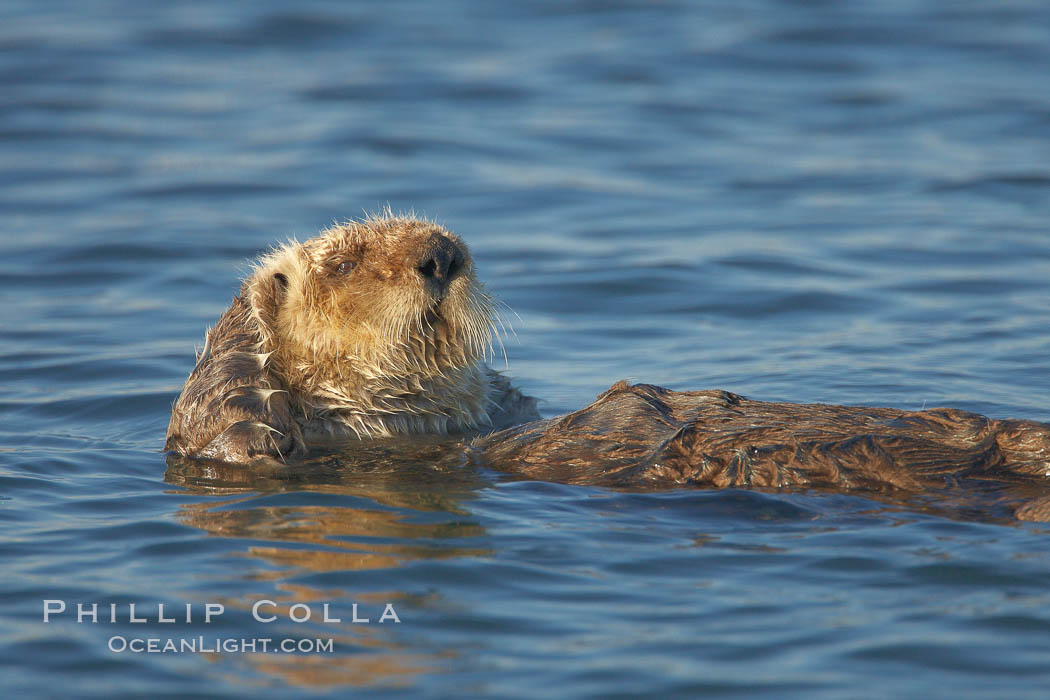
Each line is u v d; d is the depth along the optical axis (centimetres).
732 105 6247
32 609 1653
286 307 2483
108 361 3181
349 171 5278
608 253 4191
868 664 1464
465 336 2450
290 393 2486
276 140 5734
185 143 5678
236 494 2155
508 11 8144
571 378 3031
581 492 2066
